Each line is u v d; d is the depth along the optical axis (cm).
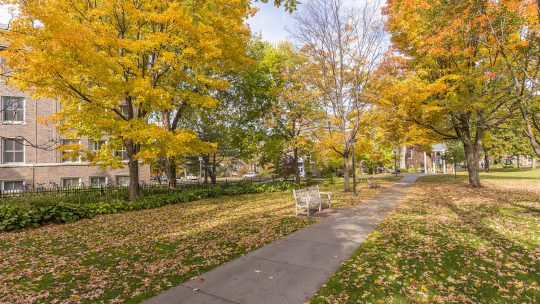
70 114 1212
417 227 859
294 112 2223
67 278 540
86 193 1545
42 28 1056
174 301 436
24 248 740
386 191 1941
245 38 1659
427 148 2342
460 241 707
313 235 802
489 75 1147
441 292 448
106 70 1134
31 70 994
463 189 1877
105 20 1329
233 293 459
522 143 4162
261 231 862
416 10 1355
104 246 750
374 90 1661
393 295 442
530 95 886
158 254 671
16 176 2252
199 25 1102
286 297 442
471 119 1750
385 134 2081
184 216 1180
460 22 954
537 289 452
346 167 2003
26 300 451
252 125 2561
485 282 480
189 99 1412
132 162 1470
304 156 3056
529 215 992
